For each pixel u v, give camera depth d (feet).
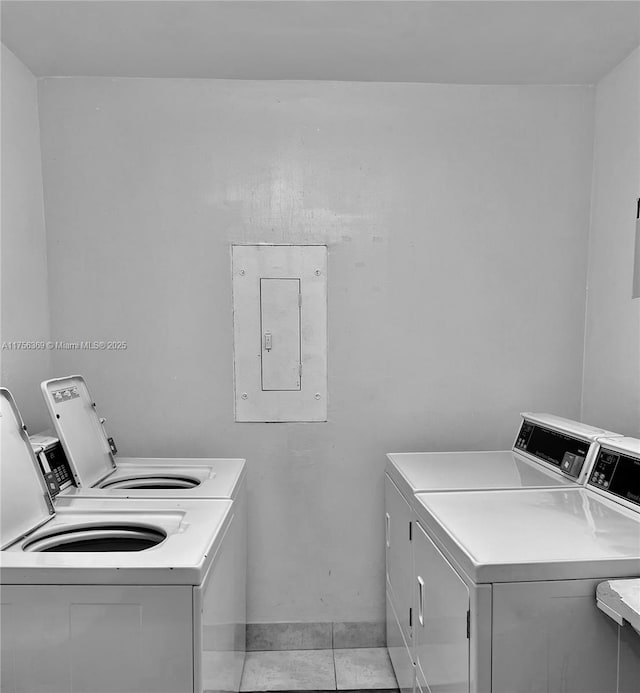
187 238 7.97
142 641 4.19
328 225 8.06
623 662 4.20
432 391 8.23
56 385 6.58
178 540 4.69
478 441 8.31
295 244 8.04
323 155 8.02
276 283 8.05
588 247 8.25
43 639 4.19
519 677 4.13
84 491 6.12
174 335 8.03
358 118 8.01
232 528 6.02
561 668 4.15
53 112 7.78
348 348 8.14
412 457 7.50
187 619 4.18
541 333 8.29
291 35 6.66
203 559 4.31
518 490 5.93
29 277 7.43
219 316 8.04
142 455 8.08
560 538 4.54
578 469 6.21
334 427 8.17
